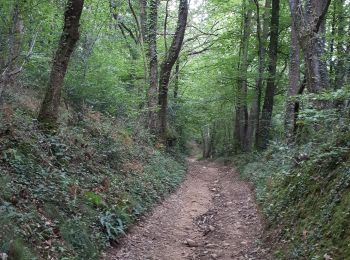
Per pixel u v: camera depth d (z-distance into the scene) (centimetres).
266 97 2042
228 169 2273
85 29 1494
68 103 1372
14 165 737
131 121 1778
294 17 1099
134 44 2538
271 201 930
